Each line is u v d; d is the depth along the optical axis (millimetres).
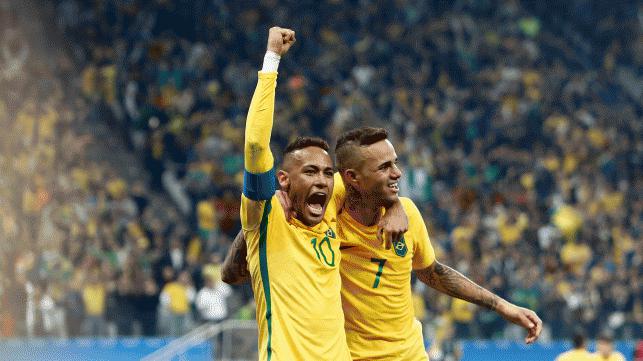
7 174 28438
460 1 45844
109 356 23203
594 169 37375
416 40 42188
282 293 7059
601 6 49594
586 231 32281
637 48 48031
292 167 7129
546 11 48406
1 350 22234
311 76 38312
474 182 34781
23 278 23734
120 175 32906
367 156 7395
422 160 34219
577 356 19891
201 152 32719
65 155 30812
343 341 7191
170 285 24547
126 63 36531
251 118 6867
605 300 29359
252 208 7012
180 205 32438
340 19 41906
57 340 23078
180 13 38438
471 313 26047
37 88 33281
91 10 37750
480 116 39312
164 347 23328
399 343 7801
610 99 45750
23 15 36000
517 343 25672
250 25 39750
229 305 24250
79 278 24562
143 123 33844
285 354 6961
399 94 38844
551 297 27625
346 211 7613
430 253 8102
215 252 27938
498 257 29250
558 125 39781
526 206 33531
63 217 26891
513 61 43844
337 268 7297
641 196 37000
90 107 34781
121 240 27359
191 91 35031
